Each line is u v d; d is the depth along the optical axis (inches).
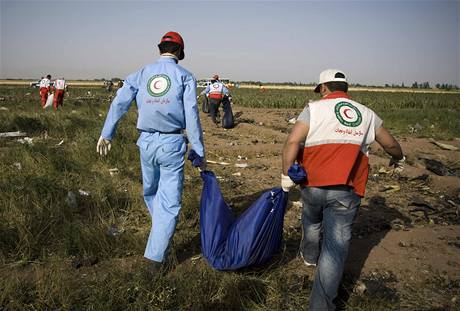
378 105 1010.1
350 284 133.6
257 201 134.8
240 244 131.1
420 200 225.0
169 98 127.8
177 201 133.8
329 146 106.7
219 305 117.7
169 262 140.0
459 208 212.7
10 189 197.2
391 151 116.2
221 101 544.1
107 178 239.1
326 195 108.7
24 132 406.6
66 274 133.9
